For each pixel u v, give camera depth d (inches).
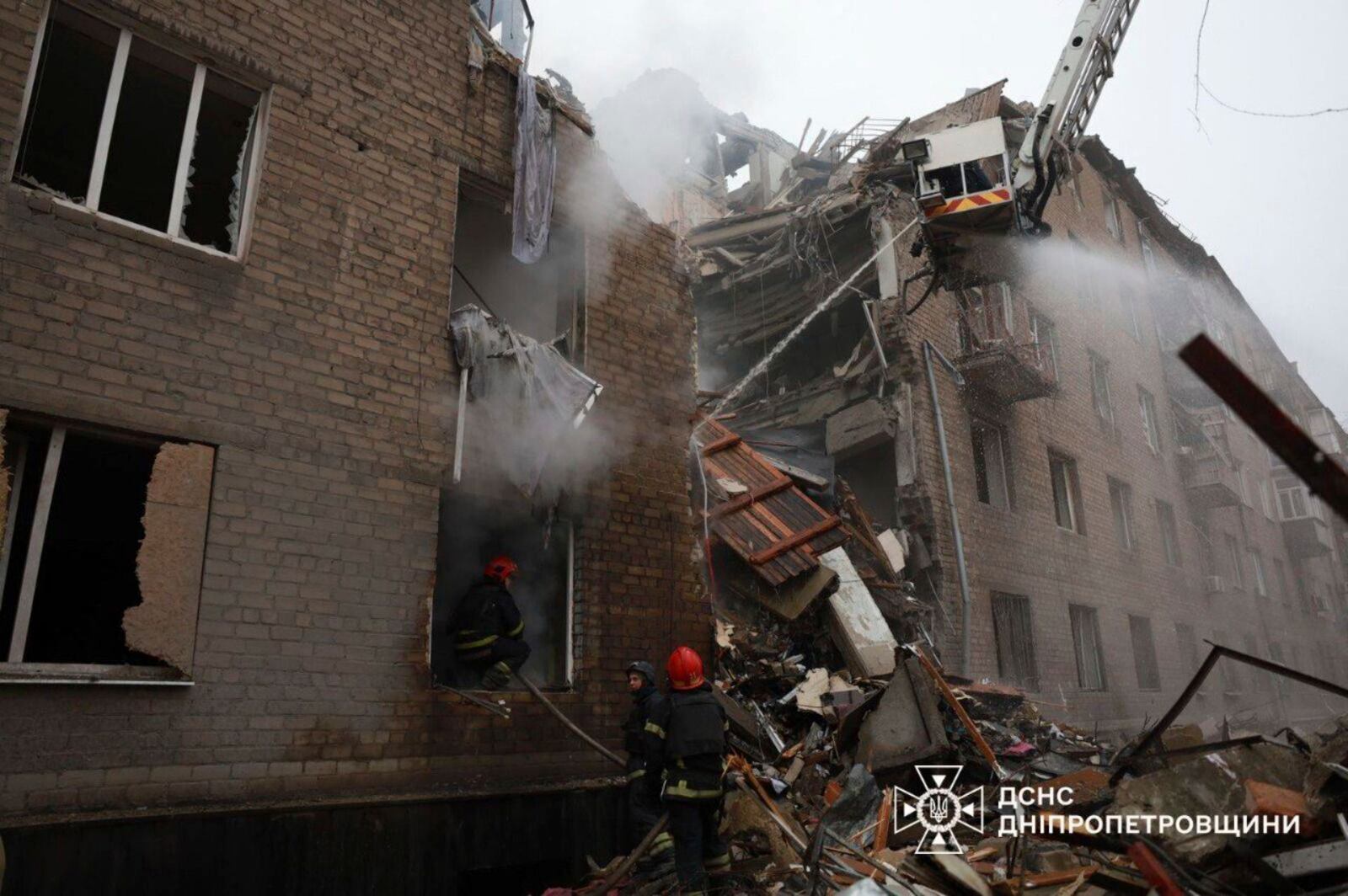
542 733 264.5
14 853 171.9
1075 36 427.5
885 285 545.6
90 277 208.2
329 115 259.1
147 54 236.1
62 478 239.8
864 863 206.2
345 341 247.8
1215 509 977.5
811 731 330.6
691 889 195.2
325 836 211.6
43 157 263.3
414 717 237.6
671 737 205.2
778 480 429.4
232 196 252.5
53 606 236.4
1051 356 695.1
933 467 518.3
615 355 321.7
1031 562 589.0
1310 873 154.8
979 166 423.5
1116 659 661.9
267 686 213.9
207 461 217.2
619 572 299.3
